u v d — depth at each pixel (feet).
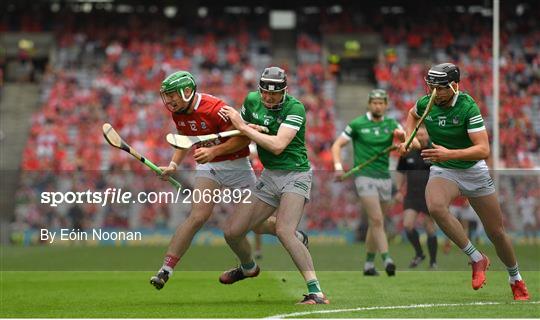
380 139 151.94
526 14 433.89
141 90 404.57
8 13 446.19
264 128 105.40
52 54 432.25
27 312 104.01
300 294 122.83
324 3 447.42
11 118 408.05
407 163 160.04
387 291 125.29
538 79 400.67
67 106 393.29
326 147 364.99
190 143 104.83
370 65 438.81
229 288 132.77
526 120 378.53
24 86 427.33
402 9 448.24
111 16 444.14
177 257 108.68
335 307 103.55
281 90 103.45
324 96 407.85
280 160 107.04
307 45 436.35
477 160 106.01
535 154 364.58
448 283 136.15
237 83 413.80
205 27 442.50
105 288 136.56
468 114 106.32
